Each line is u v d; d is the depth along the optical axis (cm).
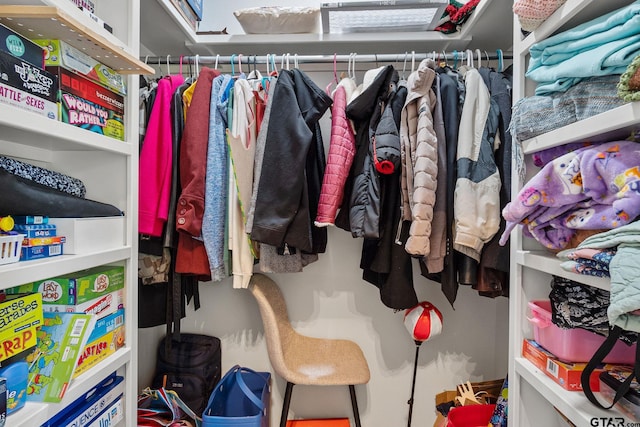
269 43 149
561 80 78
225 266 129
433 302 168
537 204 77
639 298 52
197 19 153
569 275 72
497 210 115
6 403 59
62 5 72
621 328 60
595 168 68
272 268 135
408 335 170
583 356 81
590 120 69
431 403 170
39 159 92
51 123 68
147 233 119
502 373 164
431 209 115
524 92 95
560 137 78
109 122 91
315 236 145
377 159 117
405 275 130
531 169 94
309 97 126
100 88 87
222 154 127
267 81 138
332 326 170
